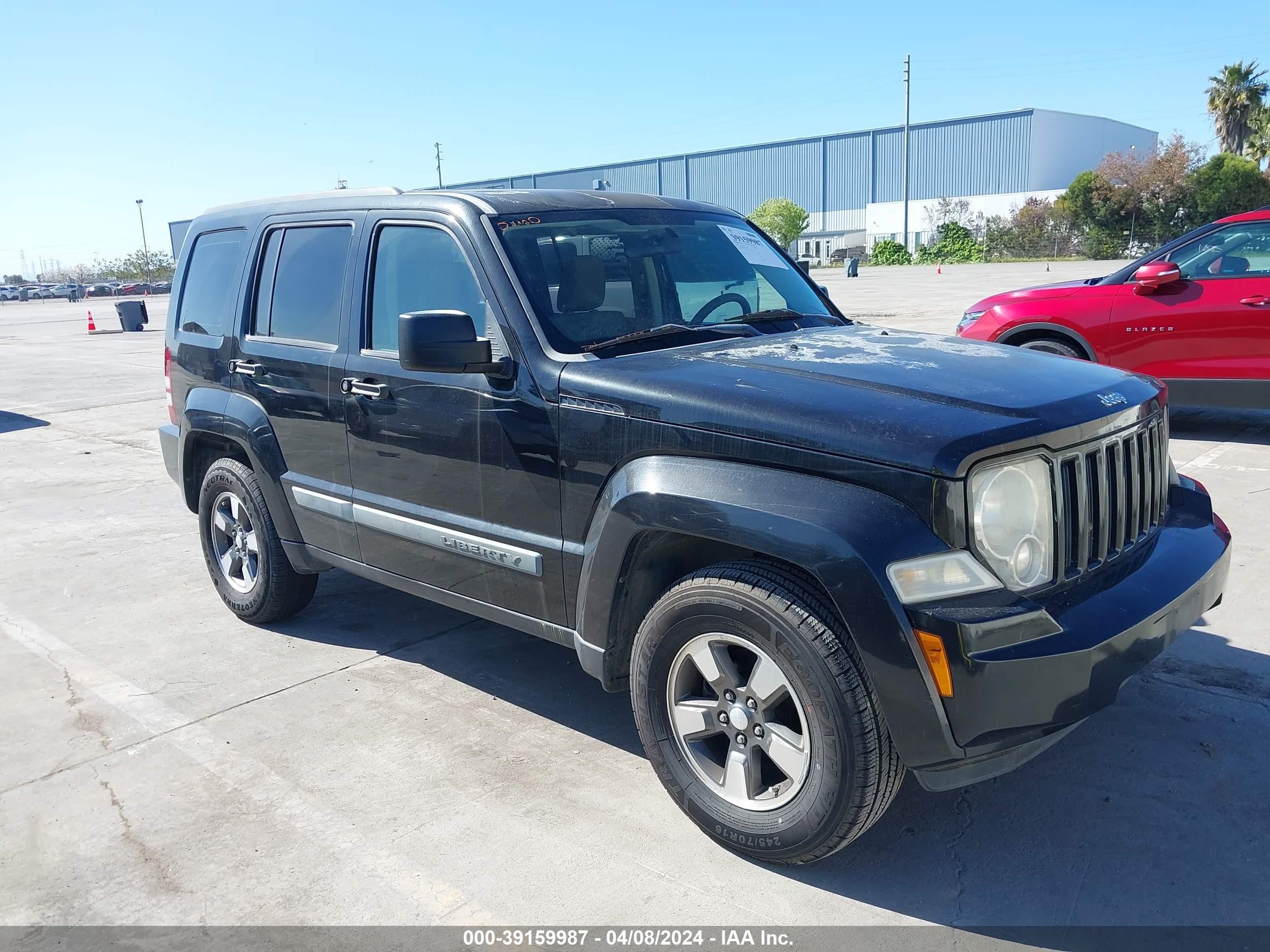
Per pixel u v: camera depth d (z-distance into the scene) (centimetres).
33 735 382
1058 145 6781
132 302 2856
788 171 7619
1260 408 724
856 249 6412
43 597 546
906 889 273
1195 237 747
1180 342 741
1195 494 339
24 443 1042
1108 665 249
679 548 307
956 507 242
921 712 243
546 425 316
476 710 391
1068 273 3369
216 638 476
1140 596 268
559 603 327
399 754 358
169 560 608
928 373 293
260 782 342
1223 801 307
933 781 254
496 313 337
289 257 430
